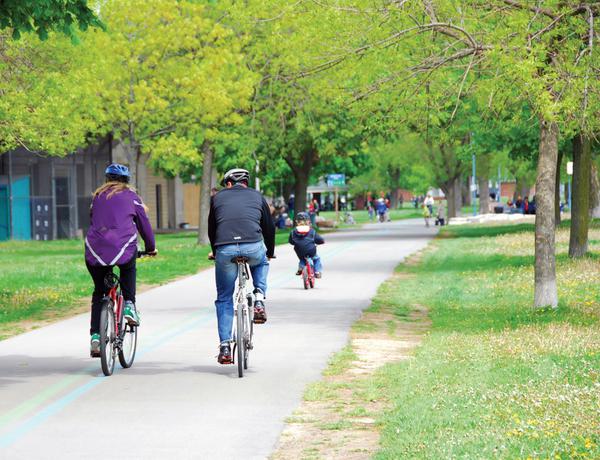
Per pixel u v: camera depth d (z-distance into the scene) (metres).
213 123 115.88
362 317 50.78
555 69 45.38
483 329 44.38
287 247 120.56
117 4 105.81
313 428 25.12
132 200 33.16
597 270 70.19
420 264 89.88
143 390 30.42
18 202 167.00
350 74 55.12
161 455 22.34
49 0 40.81
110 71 106.06
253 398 29.09
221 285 33.44
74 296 64.75
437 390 28.53
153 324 47.97
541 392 27.27
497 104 49.75
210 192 129.75
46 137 86.56
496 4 50.03
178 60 110.12
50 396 29.47
